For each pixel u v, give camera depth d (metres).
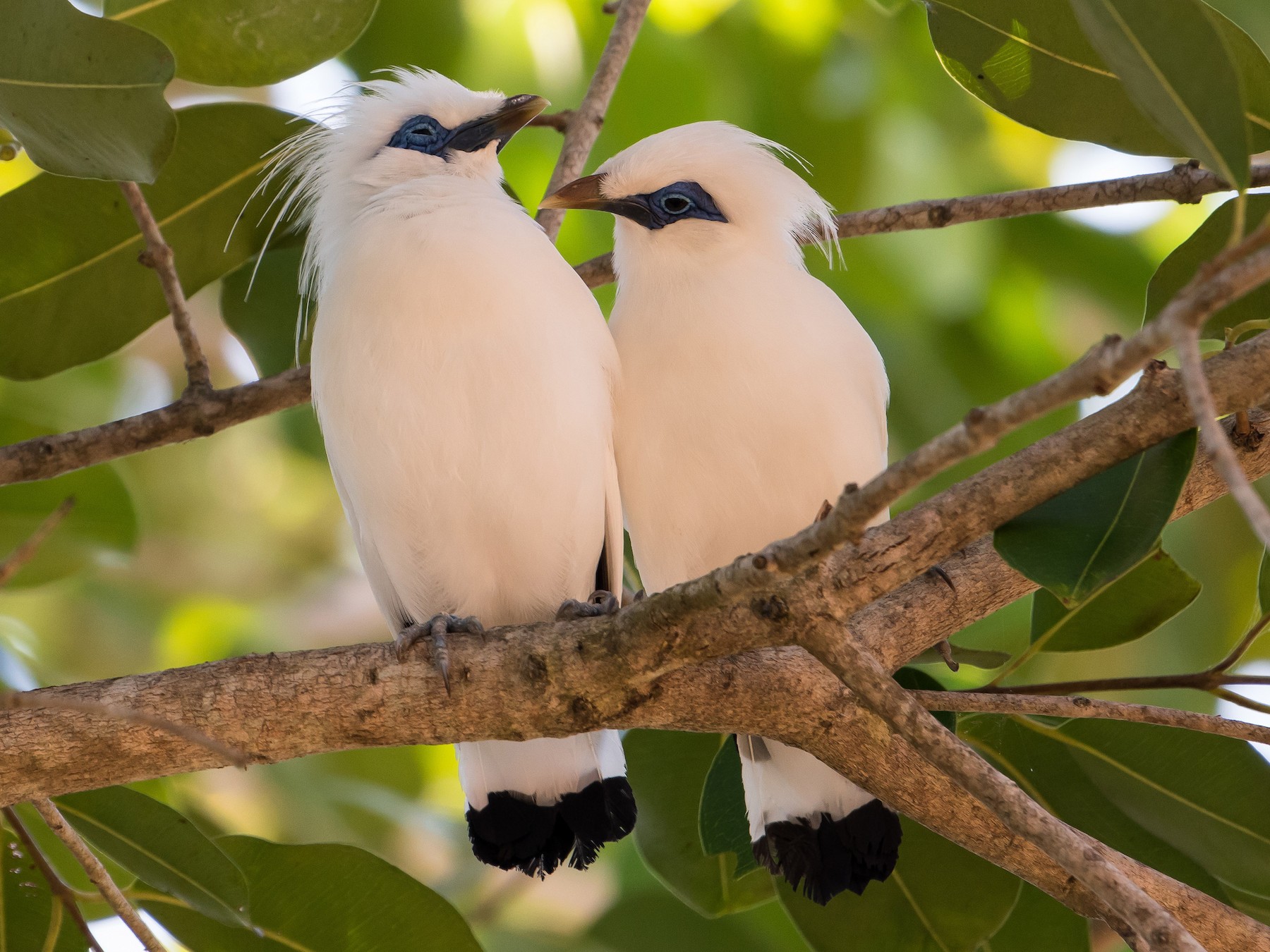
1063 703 5.68
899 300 10.66
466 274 6.87
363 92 8.99
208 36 7.71
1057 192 7.75
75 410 11.88
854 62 10.46
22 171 11.65
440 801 11.66
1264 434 6.16
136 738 5.59
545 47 10.45
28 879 6.64
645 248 7.90
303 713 5.69
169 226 8.22
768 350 7.40
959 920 7.10
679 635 5.40
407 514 7.13
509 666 5.69
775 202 8.02
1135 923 4.48
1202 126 4.72
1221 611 10.28
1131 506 5.29
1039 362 10.77
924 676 6.67
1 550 9.02
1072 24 7.02
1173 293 7.08
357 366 6.92
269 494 13.73
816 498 7.55
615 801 7.00
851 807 6.96
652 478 7.62
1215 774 6.57
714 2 10.41
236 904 6.33
